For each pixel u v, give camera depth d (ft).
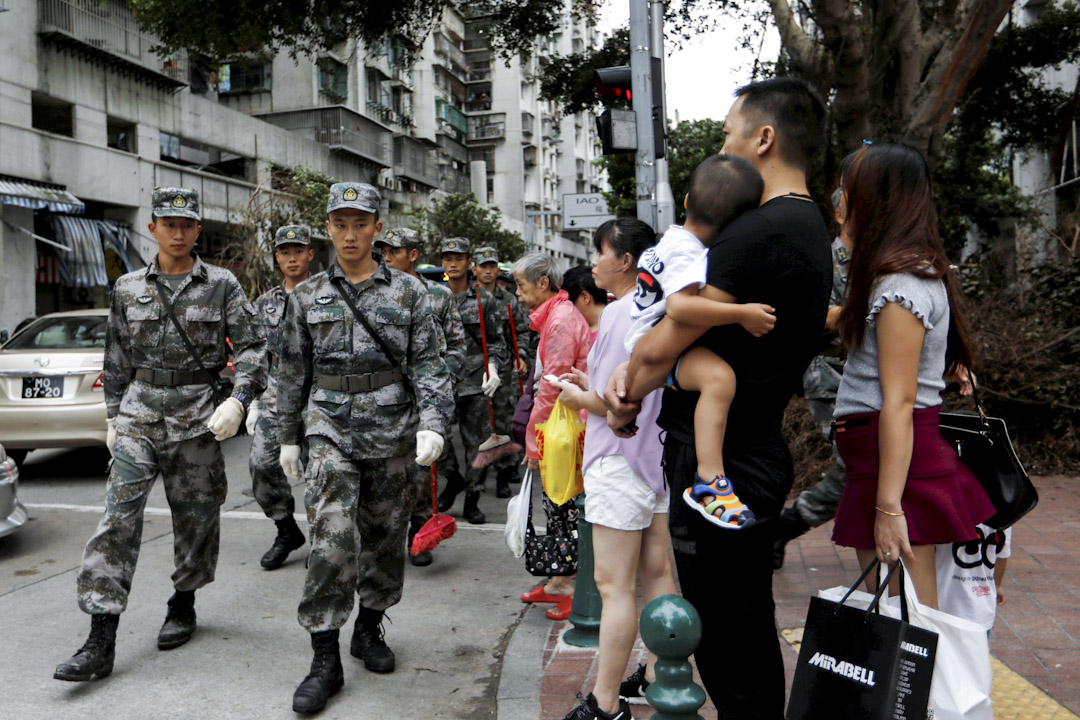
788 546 17.22
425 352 12.14
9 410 25.99
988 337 24.93
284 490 17.44
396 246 18.51
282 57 99.45
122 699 11.34
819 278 6.71
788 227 6.59
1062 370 24.54
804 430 22.40
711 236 6.88
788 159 7.20
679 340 6.64
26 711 10.96
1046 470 23.97
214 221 75.31
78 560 18.20
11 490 18.44
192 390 12.84
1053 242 34.65
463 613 14.75
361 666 12.46
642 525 9.44
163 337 12.71
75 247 59.72
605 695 9.30
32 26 57.21
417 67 137.49
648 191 21.97
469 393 21.17
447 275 22.50
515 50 50.52
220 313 13.04
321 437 11.54
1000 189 68.03
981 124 58.49
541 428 12.40
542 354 13.28
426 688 11.71
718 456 6.69
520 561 17.87
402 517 12.26
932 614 6.91
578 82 50.55
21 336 28.81
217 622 14.29
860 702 6.63
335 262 12.07
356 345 11.73
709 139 90.58
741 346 6.72
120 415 12.71
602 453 9.45
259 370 13.37
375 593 12.38
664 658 6.39
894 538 7.31
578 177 211.61
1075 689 10.29
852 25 29.50
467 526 20.95
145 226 68.03
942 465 7.67
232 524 21.16
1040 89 55.83
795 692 7.04
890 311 7.45
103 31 63.62
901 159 7.75
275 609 14.96
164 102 70.85
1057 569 15.10
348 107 103.50
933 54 32.50
